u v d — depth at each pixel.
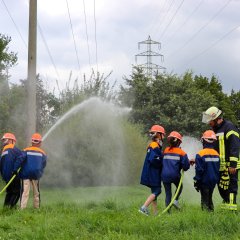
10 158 11.20
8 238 7.15
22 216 9.20
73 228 7.52
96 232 7.34
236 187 8.76
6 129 22.89
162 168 9.58
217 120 9.12
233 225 7.20
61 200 12.82
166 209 9.09
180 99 41.22
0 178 19.41
